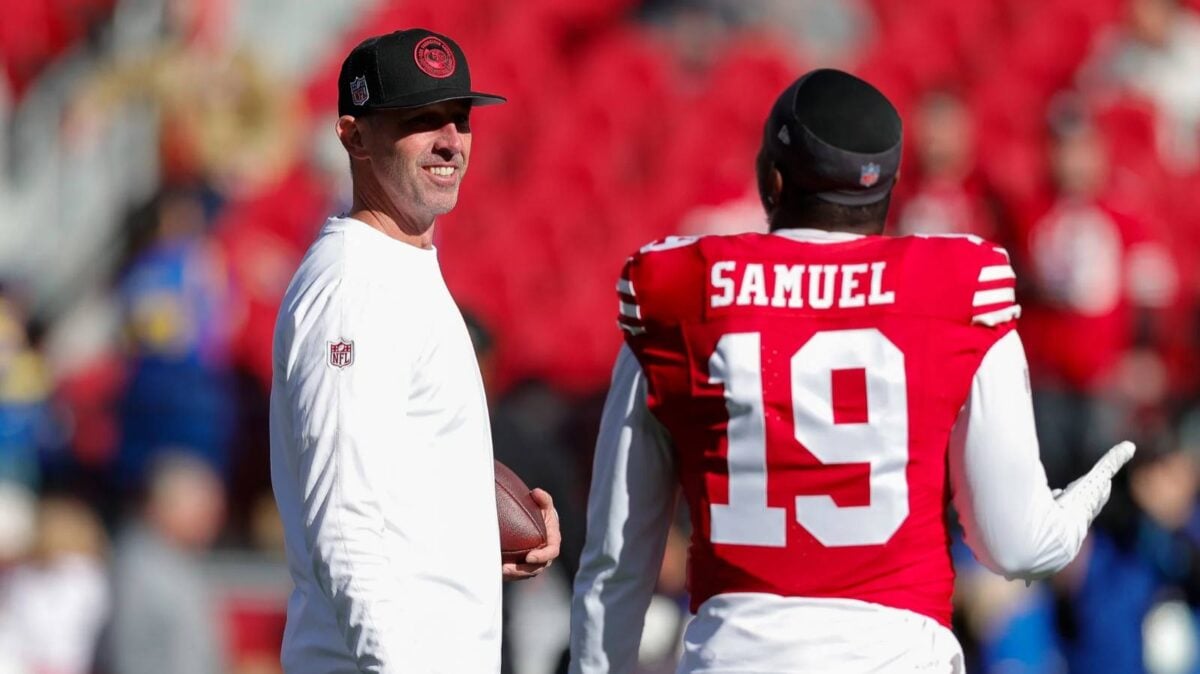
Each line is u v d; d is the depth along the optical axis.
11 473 34.53
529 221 41.75
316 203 39.22
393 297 10.77
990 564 11.82
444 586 10.85
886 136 11.84
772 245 11.91
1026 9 48.31
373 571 10.31
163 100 38.88
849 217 11.95
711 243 12.02
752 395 11.59
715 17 49.19
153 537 23.62
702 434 11.84
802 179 11.92
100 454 34.94
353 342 10.54
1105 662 24.48
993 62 46.78
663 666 21.53
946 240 11.78
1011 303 11.62
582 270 40.16
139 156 40.59
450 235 41.44
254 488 34.28
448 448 11.01
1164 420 31.75
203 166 37.72
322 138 40.62
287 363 10.77
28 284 41.41
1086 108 41.69
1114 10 48.16
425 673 10.31
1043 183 31.81
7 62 45.44
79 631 28.17
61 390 36.28
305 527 10.48
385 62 11.03
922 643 11.47
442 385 10.93
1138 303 31.91
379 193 11.25
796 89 12.04
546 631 20.69
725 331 11.72
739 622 11.59
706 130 44.38
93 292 40.69
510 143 45.00
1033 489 11.56
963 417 11.55
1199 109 46.19
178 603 23.42
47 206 42.84
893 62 46.38
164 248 33.06
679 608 21.95
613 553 12.30
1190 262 40.09
